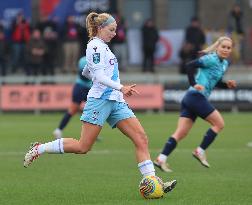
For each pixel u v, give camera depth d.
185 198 32.28
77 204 31.08
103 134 62.56
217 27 112.00
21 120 76.00
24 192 34.22
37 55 89.31
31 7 99.06
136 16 112.19
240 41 103.00
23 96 84.50
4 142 56.00
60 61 96.44
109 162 45.22
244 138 59.41
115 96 31.61
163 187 32.22
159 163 41.16
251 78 85.88
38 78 86.44
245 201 31.66
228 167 43.06
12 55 94.56
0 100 84.62
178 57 98.56
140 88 84.50
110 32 31.56
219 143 56.00
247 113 84.12
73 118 79.19
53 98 84.31
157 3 112.00
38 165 43.81
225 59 41.66
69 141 32.44
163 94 84.69
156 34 93.69
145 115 81.75
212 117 41.16
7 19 97.50
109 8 98.56
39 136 60.16
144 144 31.94
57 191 34.50
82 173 40.53
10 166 43.34
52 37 91.25
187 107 41.34
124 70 97.06
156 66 98.75
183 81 84.94
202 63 40.81
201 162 41.66
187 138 59.44
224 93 85.56
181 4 113.00
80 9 97.81
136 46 97.81
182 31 98.75
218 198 32.34
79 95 56.06
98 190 34.75
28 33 93.75
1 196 33.16
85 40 89.06
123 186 35.94
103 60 31.23
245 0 111.56
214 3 112.12
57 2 97.50
